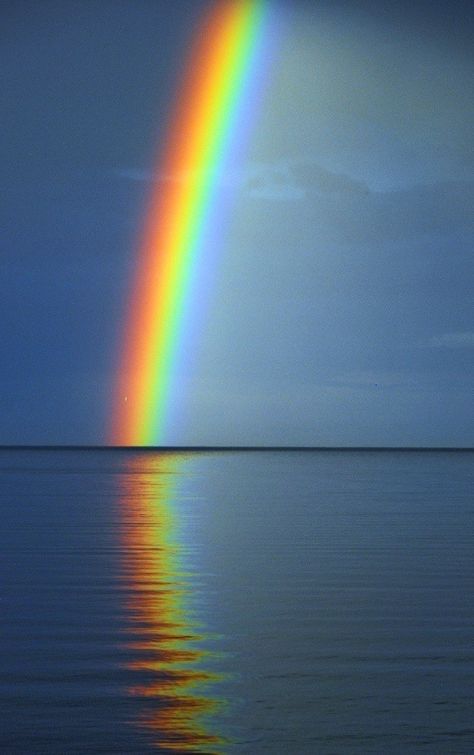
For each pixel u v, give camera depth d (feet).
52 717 42.96
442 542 106.22
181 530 118.62
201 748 39.37
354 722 42.57
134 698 45.73
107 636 58.08
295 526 124.36
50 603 68.49
